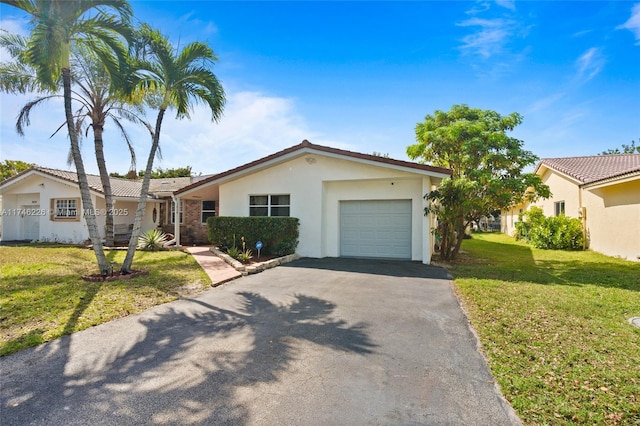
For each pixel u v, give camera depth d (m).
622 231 12.27
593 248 14.55
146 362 3.65
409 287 7.27
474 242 19.92
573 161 18.53
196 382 3.22
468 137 12.27
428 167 10.23
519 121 12.17
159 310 5.59
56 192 17.73
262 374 3.39
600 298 6.16
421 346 4.09
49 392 3.03
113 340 4.27
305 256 12.24
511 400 2.91
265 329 4.70
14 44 10.86
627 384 3.13
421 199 11.21
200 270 9.15
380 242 11.84
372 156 10.77
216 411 2.76
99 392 3.03
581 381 3.21
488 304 5.76
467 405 2.85
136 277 8.07
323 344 4.16
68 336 4.38
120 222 18.14
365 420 2.65
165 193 18.05
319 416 2.70
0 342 4.11
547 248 16.00
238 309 5.66
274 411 2.76
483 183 11.28
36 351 3.91
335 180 11.98
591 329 4.57
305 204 12.32
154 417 2.67
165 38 8.23
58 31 6.79
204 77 8.82
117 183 19.94
